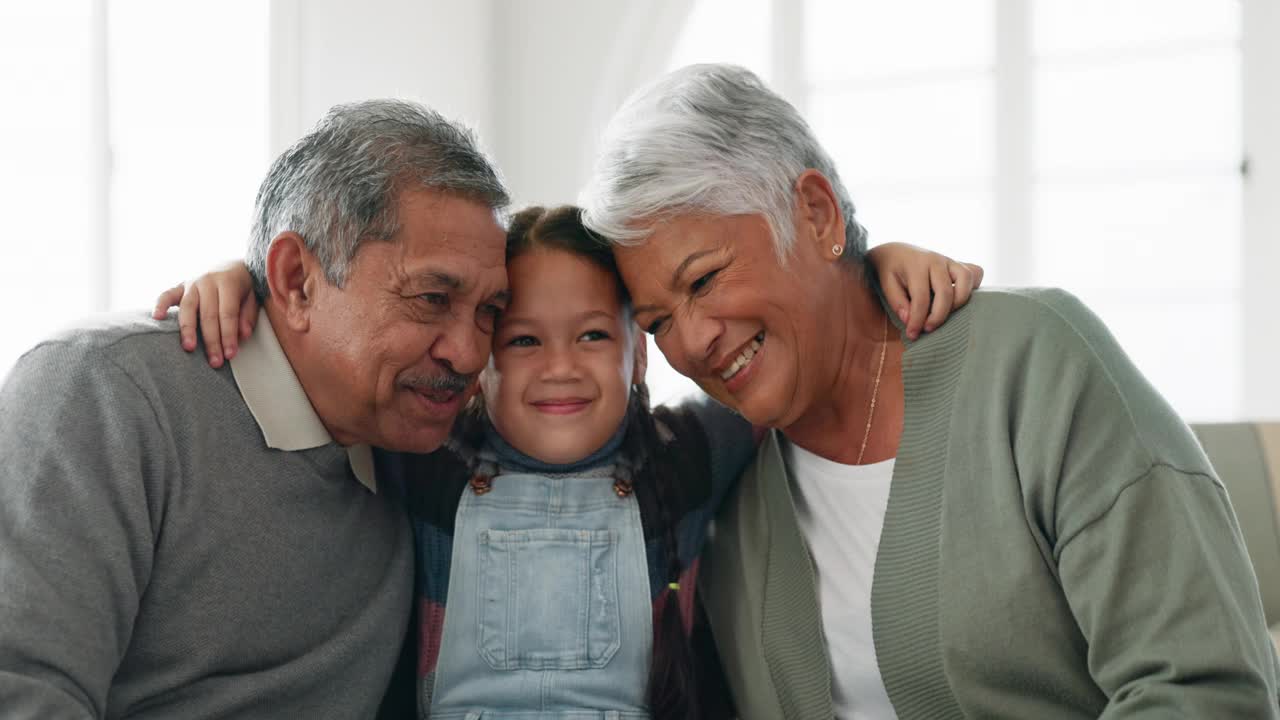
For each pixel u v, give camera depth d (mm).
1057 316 1381
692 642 1705
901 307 1442
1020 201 4520
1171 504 1239
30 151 3867
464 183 1355
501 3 5191
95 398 1265
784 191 1399
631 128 1388
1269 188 4230
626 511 1621
